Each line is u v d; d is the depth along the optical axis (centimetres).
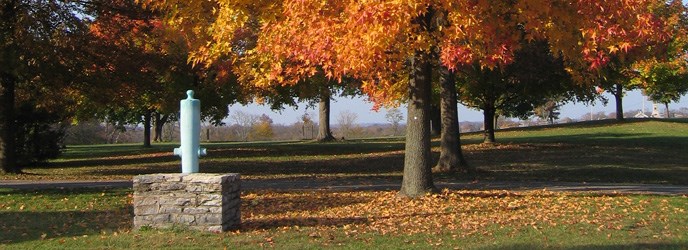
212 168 2291
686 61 3095
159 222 852
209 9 1093
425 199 1189
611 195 1317
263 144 3672
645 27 943
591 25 948
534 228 890
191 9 1075
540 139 3222
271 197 1352
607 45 958
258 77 1078
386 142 3534
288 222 948
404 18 842
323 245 773
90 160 2808
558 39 1009
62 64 1827
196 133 886
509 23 1000
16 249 793
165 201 852
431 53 1125
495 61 984
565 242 789
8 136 1973
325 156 2709
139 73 1973
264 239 804
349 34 857
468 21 900
